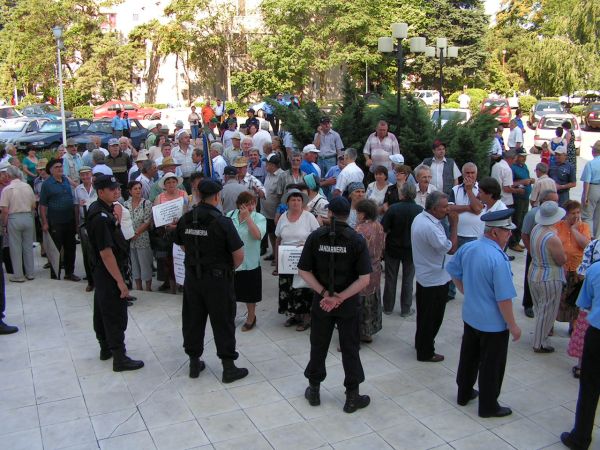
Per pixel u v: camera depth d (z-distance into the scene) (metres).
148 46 40.88
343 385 5.46
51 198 8.80
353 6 35.78
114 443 4.53
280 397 5.25
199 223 5.27
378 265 6.36
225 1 38.78
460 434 4.66
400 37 11.78
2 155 12.34
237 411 5.00
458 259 4.98
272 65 37.28
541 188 8.79
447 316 7.35
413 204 7.07
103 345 6.00
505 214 4.64
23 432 4.69
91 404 5.12
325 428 4.73
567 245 6.31
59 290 8.34
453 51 18.72
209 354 6.19
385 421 4.85
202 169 10.73
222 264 5.33
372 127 12.21
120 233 5.60
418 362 6.01
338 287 4.80
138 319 7.19
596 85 36.66
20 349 6.31
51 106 35.38
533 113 31.97
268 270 9.36
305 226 6.73
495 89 44.97
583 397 4.38
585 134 30.30
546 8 45.47
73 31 37.81
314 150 9.38
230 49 40.12
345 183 8.83
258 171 11.15
